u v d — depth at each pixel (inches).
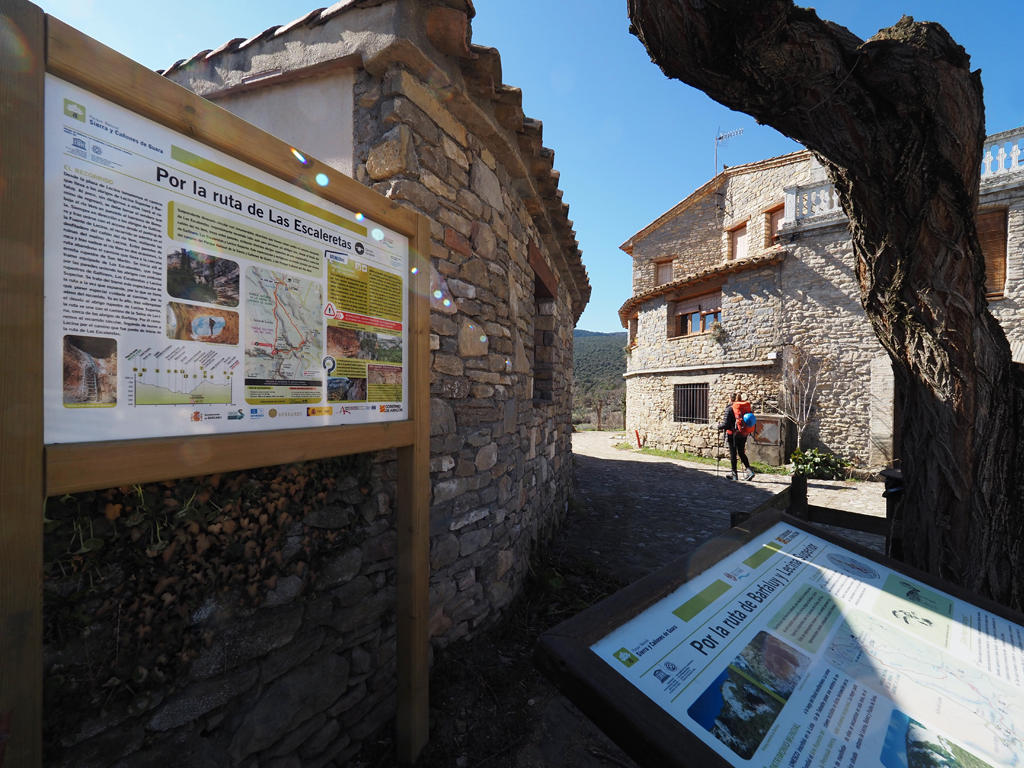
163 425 37.5
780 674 35.5
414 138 78.0
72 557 39.7
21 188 29.3
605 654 33.3
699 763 27.0
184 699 47.9
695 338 426.9
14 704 29.7
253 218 44.5
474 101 92.9
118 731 43.1
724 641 37.6
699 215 512.4
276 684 57.3
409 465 63.7
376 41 74.7
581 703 31.0
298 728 59.8
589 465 364.8
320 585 62.9
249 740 53.9
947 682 37.0
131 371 35.7
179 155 38.8
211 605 50.1
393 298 61.6
